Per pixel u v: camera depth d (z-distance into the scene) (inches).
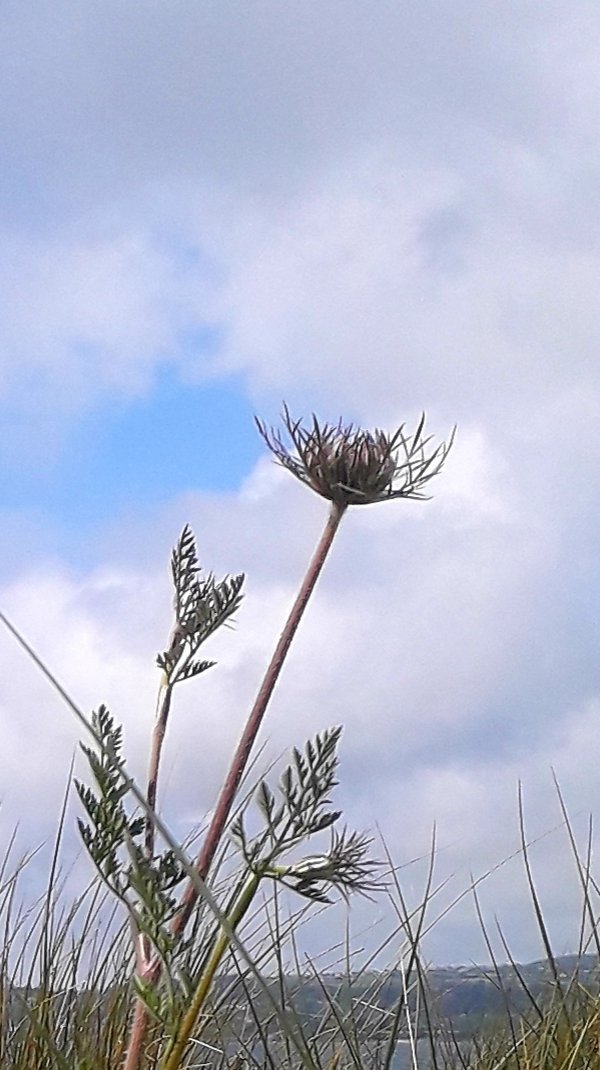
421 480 18.6
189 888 17.0
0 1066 25.8
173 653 18.8
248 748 17.4
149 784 18.2
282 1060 28.5
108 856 17.2
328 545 18.3
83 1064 20.9
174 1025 16.6
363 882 16.5
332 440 18.5
